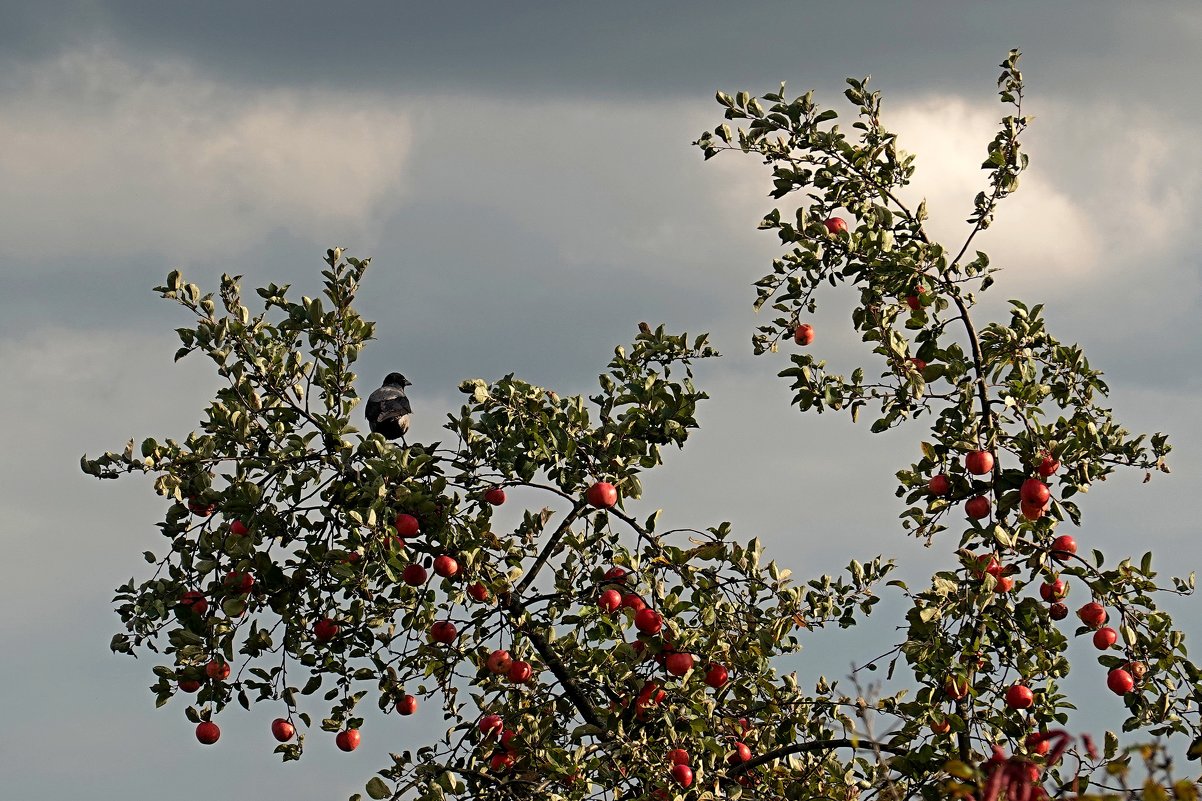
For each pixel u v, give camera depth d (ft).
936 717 58.70
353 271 67.31
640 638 61.41
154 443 61.26
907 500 61.26
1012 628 60.59
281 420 64.54
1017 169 62.85
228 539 61.16
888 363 59.88
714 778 61.98
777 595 63.05
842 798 61.57
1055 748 28.50
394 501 59.82
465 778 63.77
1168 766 27.37
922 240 63.41
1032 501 57.00
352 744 65.98
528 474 63.10
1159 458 59.72
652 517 63.00
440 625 63.93
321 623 64.03
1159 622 57.98
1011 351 61.11
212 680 62.75
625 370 68.13
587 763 62.13
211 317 65.16
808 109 63.46
